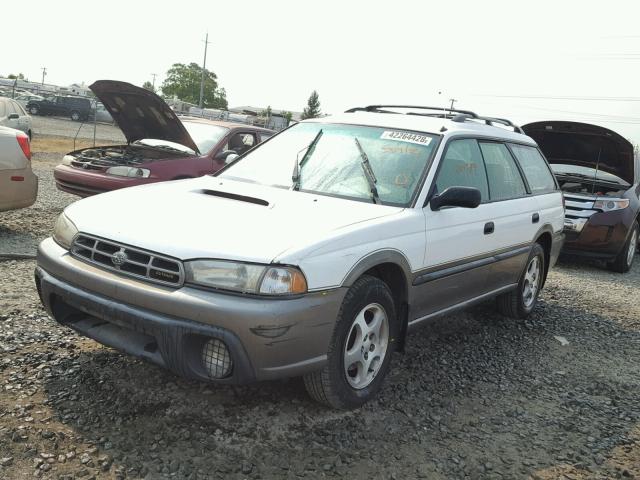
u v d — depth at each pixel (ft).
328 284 10.36
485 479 10.16
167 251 10.09
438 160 13.92
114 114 31.27
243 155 15.76
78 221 11.48
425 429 11.56
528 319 19.89
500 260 16.47
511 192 17.52
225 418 10.90
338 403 11.29
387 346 12.18
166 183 13.96
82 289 10.73
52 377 11.69
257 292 9.69
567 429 12.29
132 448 9.70
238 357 9.64
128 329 10.49
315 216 11.55
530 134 32.65
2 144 21.72
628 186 31.68
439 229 13.37
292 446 10.32
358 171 13.66
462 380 14.16
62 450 9.43
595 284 27.22
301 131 15.72
